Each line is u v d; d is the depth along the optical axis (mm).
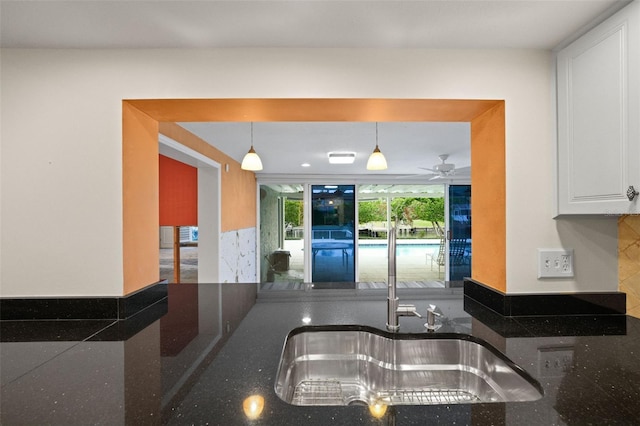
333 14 1025
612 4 962
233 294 1649
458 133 2947
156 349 952
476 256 1483
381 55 1245
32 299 1199
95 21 1055
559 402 663
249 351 938
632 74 920
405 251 7359
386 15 1029
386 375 1104
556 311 1239
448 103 1282
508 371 892
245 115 1425
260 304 1459
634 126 914
